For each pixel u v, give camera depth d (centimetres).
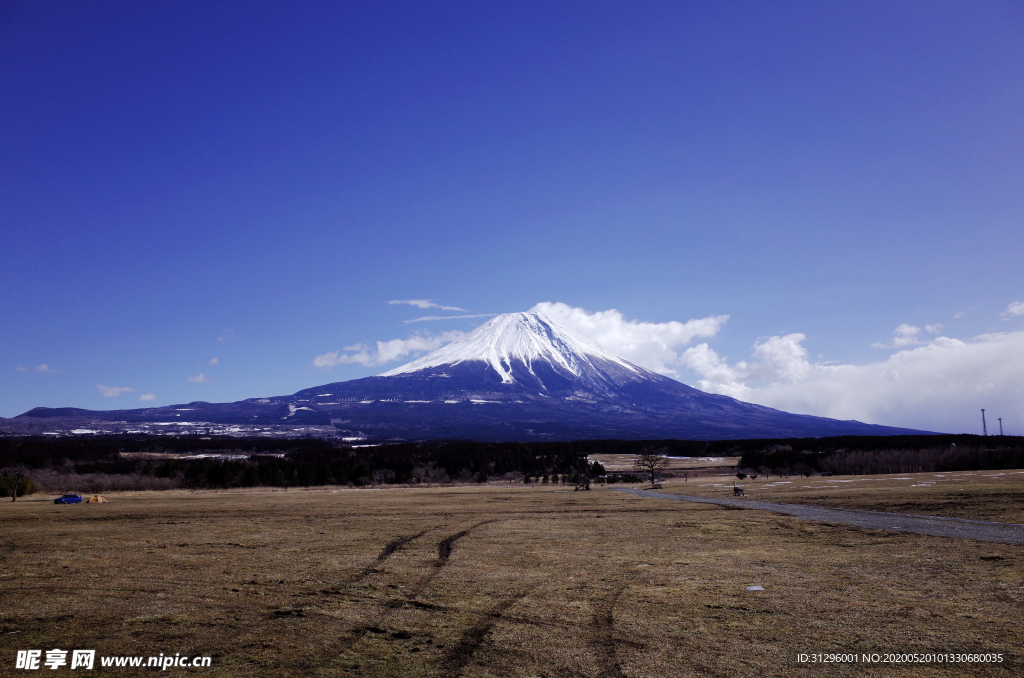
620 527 4438
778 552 3225
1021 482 6794
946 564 2733
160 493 10506
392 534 4162
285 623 1995
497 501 7375
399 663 1642
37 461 14300
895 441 16612
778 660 1627
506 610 2150
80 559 3195
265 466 13588
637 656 1677
